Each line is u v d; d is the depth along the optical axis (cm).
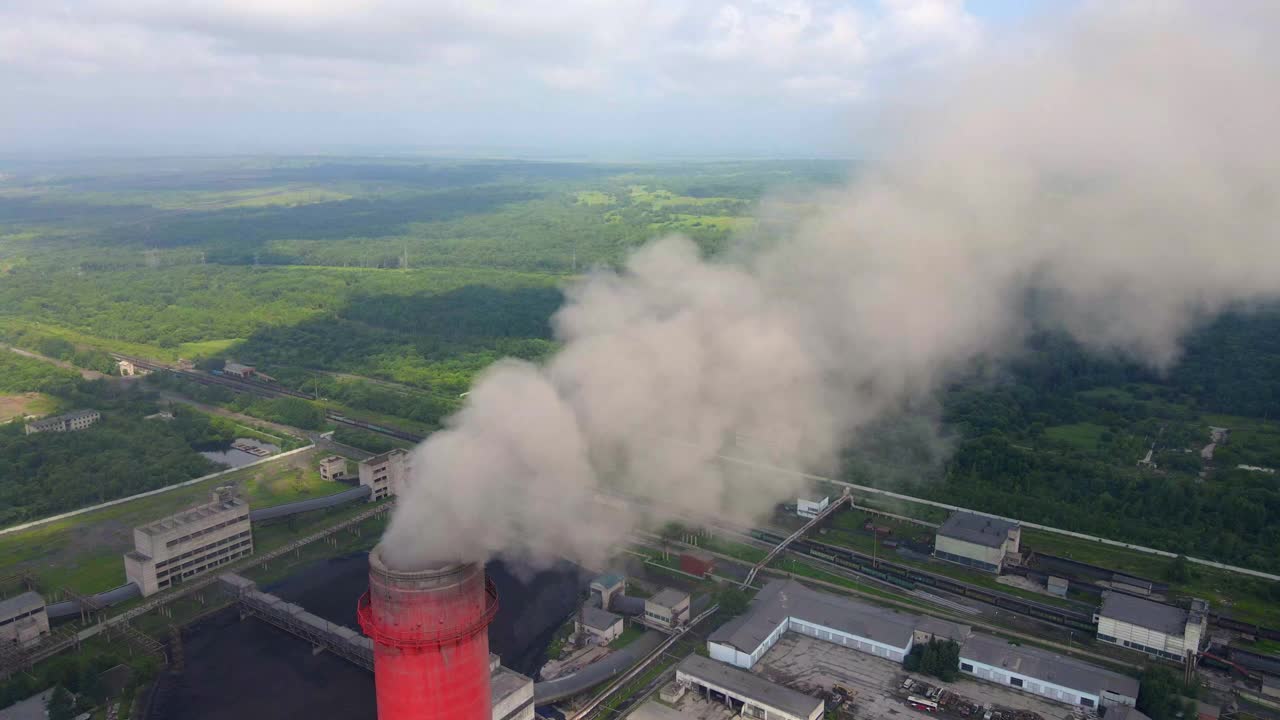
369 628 4472
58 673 9762
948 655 9812
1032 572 12469
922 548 13388
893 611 11362
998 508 14538
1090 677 9375
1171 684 9250
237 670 10312
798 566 12794
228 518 12962
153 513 14838
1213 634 10894
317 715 9469
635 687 9794
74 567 12875
